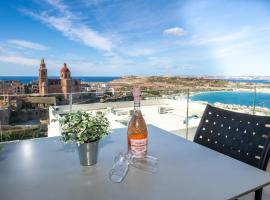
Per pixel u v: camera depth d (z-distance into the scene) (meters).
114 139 1.19
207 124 1.26
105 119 0.91
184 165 0.87
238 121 1.13
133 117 0.98
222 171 0.82
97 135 0.85
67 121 0.86
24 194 0.67
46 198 0.65
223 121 1.19
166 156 0.96
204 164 0.88
